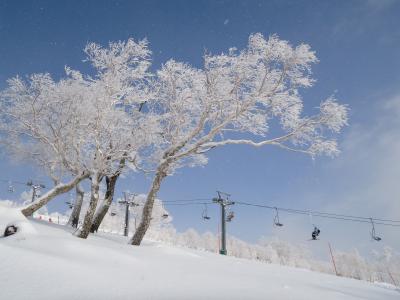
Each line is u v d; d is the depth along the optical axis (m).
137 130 17.42
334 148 17.31
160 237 49.16
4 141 21.27
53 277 6.77
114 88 16.23
